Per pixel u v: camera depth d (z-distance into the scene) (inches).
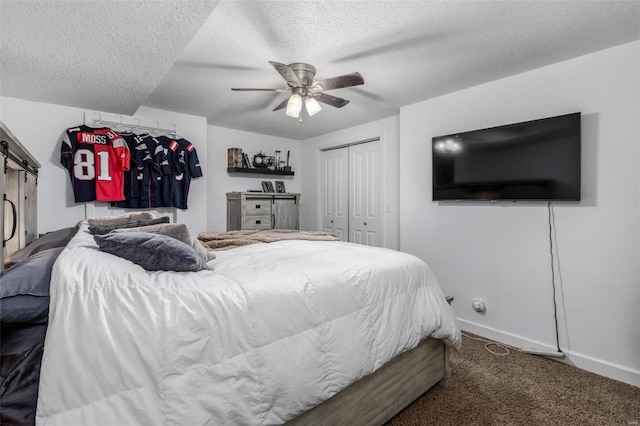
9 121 97.0
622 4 60.6
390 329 57.4
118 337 32.2
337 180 171.8
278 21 65.3
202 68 87.4
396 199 139.9
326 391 45.9
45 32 60.4
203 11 54.5
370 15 63.5
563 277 85.9
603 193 78.9
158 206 121.5
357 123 151.2
